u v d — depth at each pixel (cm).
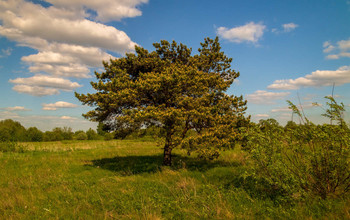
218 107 1289
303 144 639
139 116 1049
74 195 764
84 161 1595
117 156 1836
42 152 2088
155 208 612
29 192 811
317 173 607
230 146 1238
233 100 1357
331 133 595
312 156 601
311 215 491
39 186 898
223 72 1628
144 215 547
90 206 653
